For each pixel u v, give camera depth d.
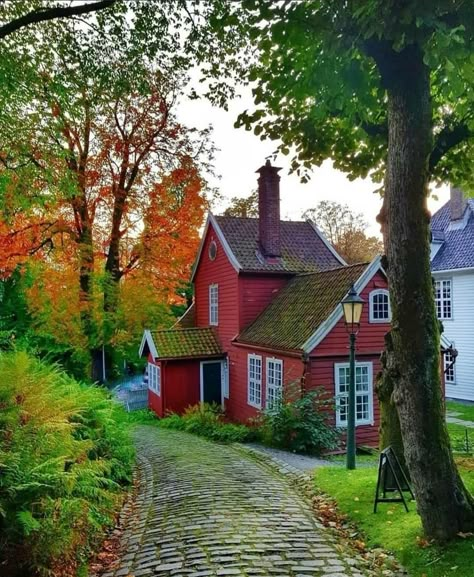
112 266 19.94
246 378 18.31
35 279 15.44
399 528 5.08
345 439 13.65
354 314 8.88
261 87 6.33
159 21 7.82
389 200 4.84
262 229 20.09
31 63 9.39
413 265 4.68
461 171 7.44
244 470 8.80
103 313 18.58
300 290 17.78
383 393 6.68
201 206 21.44
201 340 21.11
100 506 5.91
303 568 4.32
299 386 13.77
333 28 4.40
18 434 4.23
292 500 6.64
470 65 4.04
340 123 7.12
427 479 4.62
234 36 7.59
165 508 6.55
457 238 22.55
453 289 21.75
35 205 14.35
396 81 4.65
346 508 5.96
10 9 8.11
